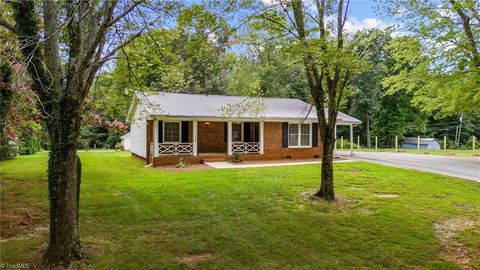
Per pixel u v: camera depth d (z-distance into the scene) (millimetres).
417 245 5270
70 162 4434
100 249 4902
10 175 11328
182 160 15484
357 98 34156
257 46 8273
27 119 8352
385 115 34281
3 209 6910
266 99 20766
